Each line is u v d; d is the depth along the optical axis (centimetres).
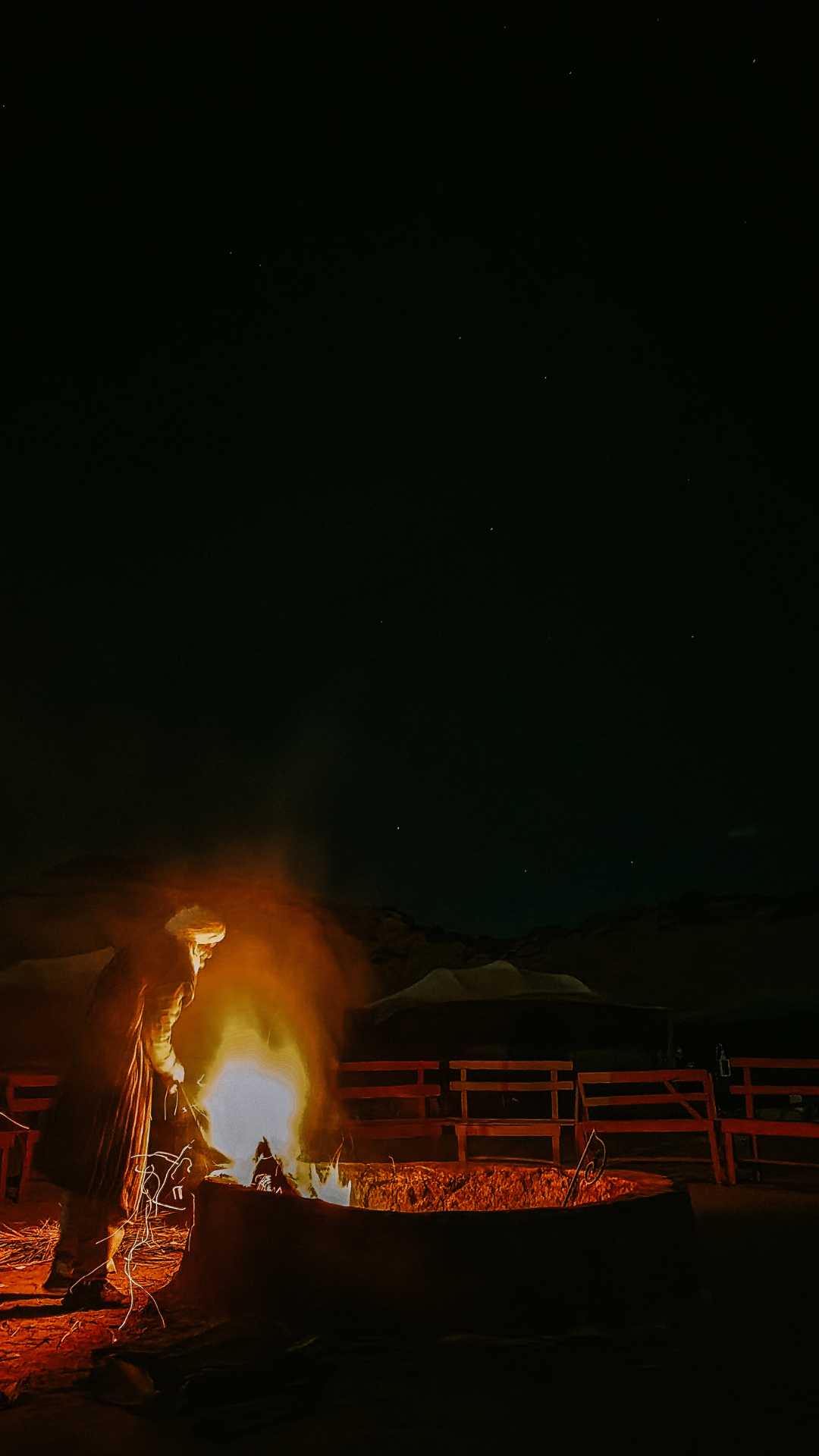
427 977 1575
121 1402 375
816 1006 1995
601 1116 1546
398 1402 370
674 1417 357
